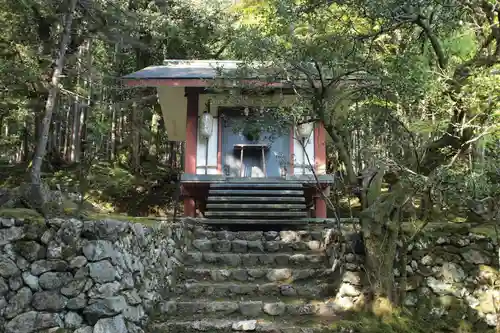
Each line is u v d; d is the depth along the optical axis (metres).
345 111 4.36
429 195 3.96
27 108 8.16
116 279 3.24
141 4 11.29
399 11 3.61
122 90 9.80
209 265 4.79
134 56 12.34
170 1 11.72
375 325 3.64
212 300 4.12
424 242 4.28
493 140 4.07
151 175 11.50
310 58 4.00
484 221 4.58
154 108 12.75
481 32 3.99
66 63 7.06
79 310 3.06
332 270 4.50
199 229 5.43
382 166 4.05
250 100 5.15
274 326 3.68
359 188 4.23
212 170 7.30
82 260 3.16
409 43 4.48
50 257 3.12
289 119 4.48
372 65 4.00
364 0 3.65
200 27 11.88
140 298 3.58
